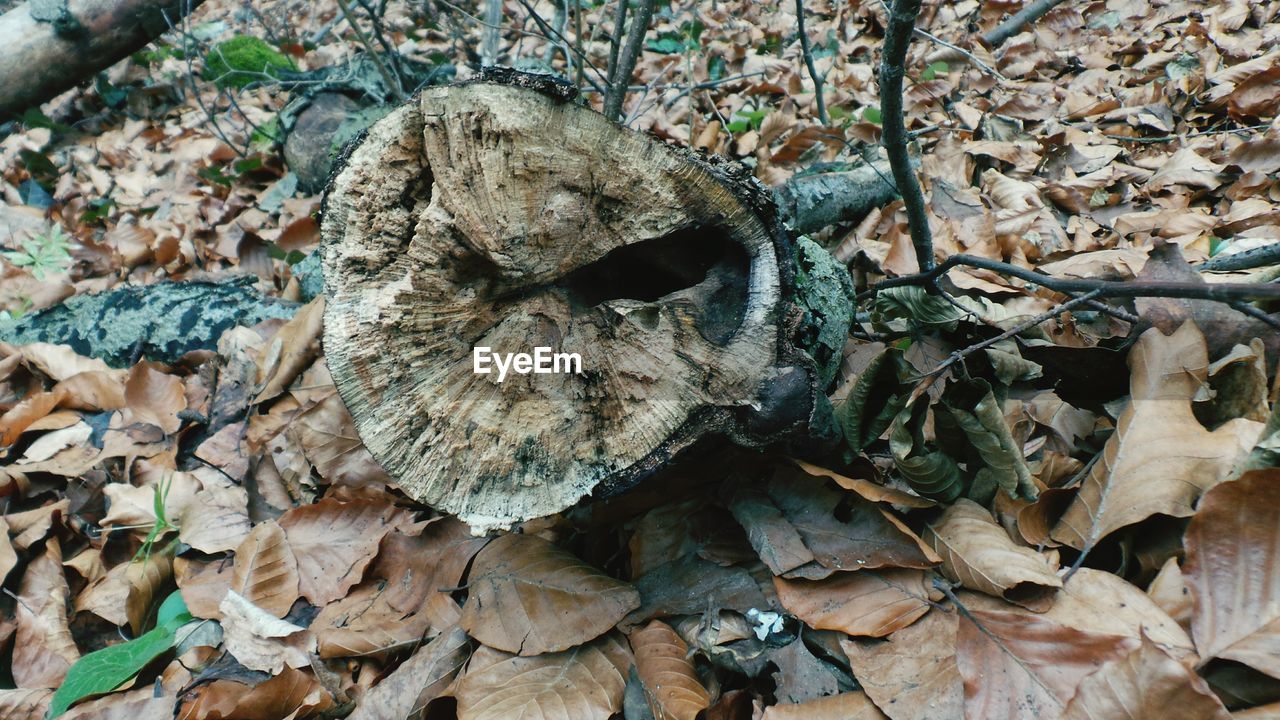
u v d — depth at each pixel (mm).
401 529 1728
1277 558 1117
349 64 3943
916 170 2943
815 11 5207
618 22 2656
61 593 1831
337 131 3615
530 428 1409
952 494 1459
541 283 1372
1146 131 3141
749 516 1456
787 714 1210
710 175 1275
